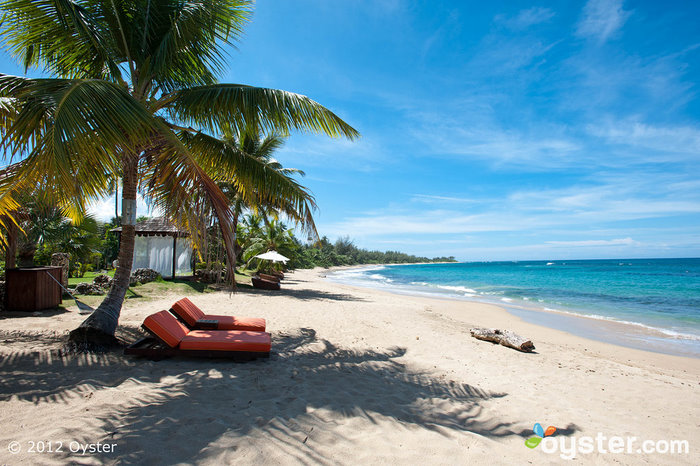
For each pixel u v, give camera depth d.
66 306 7.92
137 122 3.84
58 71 5.60
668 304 16.27
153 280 13.17
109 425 2.69
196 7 5.37
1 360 4.04
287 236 24.88
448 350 6.45
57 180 3.28
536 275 42.22
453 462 2.56
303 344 6.02
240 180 6.18
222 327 5.66
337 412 3.29
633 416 3.91
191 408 3.10
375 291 20.42
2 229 6.98
